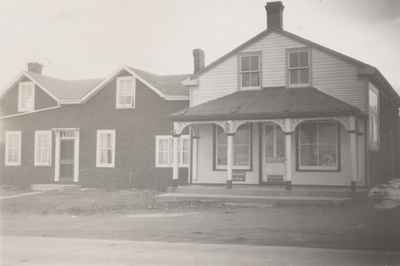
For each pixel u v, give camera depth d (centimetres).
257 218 1296
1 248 973
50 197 1975
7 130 2598
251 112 1736
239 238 1032
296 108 1700
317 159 1825
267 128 1919
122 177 2345
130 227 1209
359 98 1803
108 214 1468
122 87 2391
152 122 2314
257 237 1038
